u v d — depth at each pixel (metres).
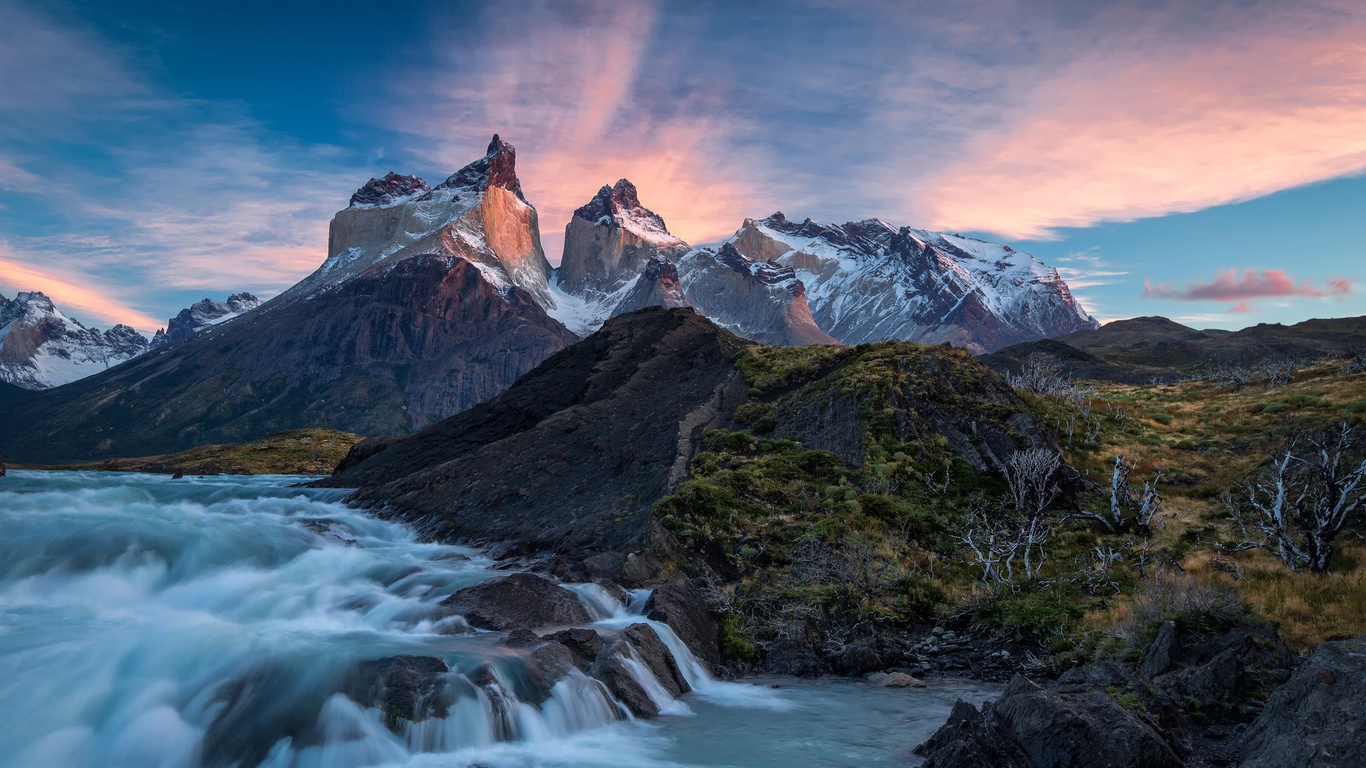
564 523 37.22
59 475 78.12
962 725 14.70
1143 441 44.12
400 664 17.42
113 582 26.09
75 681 16.25
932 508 35.31
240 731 15.25
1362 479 30.52
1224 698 17.11
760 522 33.09
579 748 16.73
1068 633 23.92
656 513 32.09
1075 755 13.94
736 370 55.22
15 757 13.95
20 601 23.89
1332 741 12.85
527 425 61.47
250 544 31.91
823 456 39.78
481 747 16.38
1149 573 27.75
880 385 44.25
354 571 30.30
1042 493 34.38
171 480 80.19
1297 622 20.88
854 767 15.60
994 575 28.23
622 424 49.88
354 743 15.29
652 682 20.77
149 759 14.51
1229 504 33.38
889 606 27.28
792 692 21.91
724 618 26.83
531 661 18.94
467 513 43.75
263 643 18.91
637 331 69.44
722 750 16.72
